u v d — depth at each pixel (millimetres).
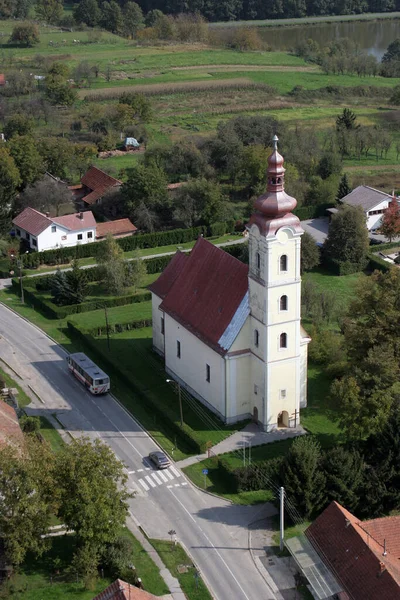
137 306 148375
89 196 192375
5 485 81125
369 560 79938
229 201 194750
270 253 100438
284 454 103062
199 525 92938
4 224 171000
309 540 86062
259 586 83938
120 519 83938
